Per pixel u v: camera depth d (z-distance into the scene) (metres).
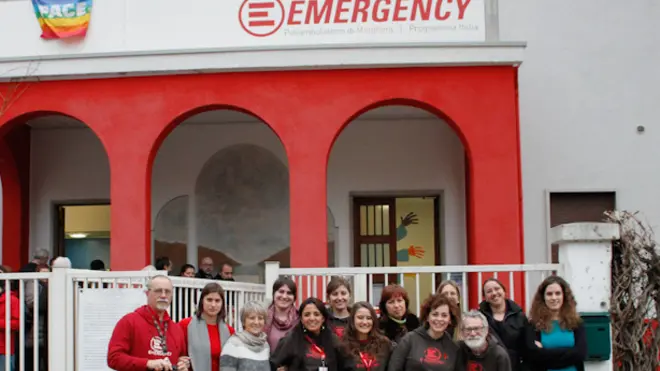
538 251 13.96
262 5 11.84
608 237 7.71
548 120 14.14
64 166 14.98
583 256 7.75
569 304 7.09
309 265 11.38
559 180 14.05
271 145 14.70
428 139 14.48
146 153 11.80
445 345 6.66
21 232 14.64
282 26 11.81
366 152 14.52
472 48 11.52
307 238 11.44
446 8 11.69
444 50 11.51
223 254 14.65
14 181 14.66
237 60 11.66
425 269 8.30
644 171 14.03
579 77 14.19
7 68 11.93
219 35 11.88
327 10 11.77
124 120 11.88
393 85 11.64
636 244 8.35
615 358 8.09
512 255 11.28
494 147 11.48
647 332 8.19
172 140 14.88
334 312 7.26
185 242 14.69
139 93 11.91
